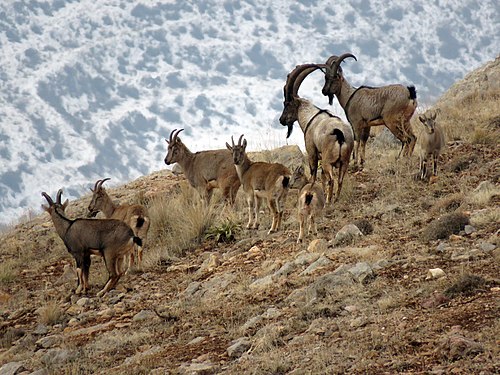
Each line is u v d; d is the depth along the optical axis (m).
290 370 29.27
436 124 51.09
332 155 50.09
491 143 56.94
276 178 48.34
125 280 47.31
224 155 54.66
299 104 55.12
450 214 40.56
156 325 38.12
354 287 35.22
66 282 49.81
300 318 33.53
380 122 56.38
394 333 29.97
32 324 43.31
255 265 43.47
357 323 31.77
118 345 36.56
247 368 30.00
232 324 35.41
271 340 32.00
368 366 27.95
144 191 63.56
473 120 62.69
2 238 61.22
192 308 39.12
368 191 51.97
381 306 32.84
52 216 47.34
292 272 39.94
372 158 59.53
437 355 27.73
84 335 39.16
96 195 51.78
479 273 33.81
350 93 58.16
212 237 51.41
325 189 52.66
